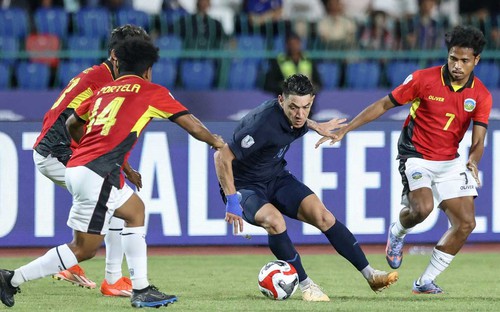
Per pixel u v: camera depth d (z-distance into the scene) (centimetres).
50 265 2106
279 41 4447
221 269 3200
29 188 3581
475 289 2703
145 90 2119
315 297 2377
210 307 2234
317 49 4431
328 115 4291
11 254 3584
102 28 4425
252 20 4481
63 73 4309
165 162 3634
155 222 3638
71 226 2117
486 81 4409
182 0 5262
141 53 2162
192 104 4244
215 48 4375
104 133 2094
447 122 2508
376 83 4456
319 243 3778
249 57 4338
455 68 2412
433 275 2553
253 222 2405
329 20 4469
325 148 3697
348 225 3716
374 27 4509
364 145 3712
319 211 2380
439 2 4881
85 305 2269
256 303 2312
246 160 2386
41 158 2556
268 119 2309
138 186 2409
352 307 2244
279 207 2450
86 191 2075
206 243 3684
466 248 3797
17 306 2253
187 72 4353
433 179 2556
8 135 3566
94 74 2525
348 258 2398
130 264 2173
